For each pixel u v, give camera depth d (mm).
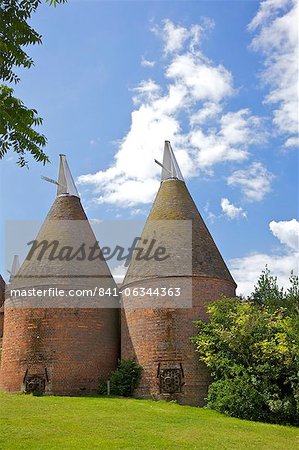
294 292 34469
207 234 27250
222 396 21188
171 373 23172
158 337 23922
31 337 24766
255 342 22016
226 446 15156
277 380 21703
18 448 13570
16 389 24328
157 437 15633
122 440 14930
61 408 19859
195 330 23953
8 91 9031
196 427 17688
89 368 24734
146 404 21688
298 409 20312
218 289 25344
